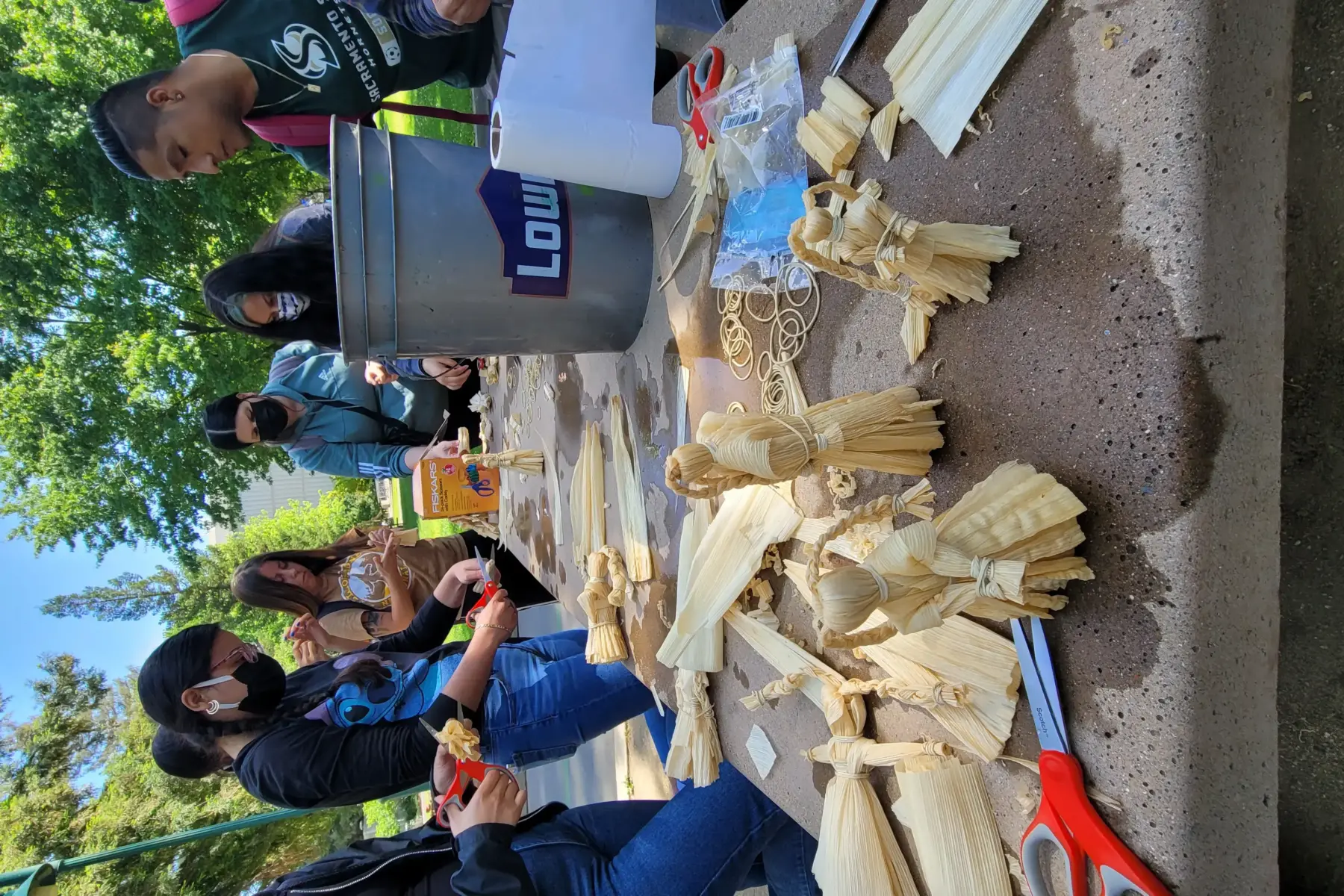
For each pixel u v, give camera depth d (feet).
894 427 2.71
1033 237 2.38
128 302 21.84
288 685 6.57
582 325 4.76
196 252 21.57
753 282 3.75
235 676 5.82
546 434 6.93
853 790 3.18
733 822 4.82
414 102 17.67
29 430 22.20
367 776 5.60
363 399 10.43
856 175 3.12
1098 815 2.29
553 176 4.14
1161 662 2.09
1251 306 1.98
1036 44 2.33
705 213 4.08
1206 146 1.91
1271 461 2.06
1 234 20.17
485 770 5.24
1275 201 2.01
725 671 4.24
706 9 5.10
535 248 4.32
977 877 2.71
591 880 4.97
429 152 4.11
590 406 5.87
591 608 5.43
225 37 5.23
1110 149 2.12
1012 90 2.42
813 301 3.41
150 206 20.17
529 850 5.22
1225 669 2.05
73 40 18.79
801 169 3.45
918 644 2.90
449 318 4.32
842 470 3.21
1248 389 2.00
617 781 9.53
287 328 6.64
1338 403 2.45
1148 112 2.00
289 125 5.56
